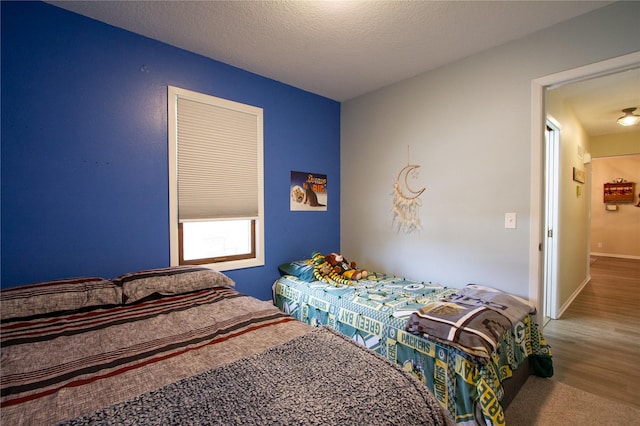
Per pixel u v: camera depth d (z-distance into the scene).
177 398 0.82
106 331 1.33
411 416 0.84
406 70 2.69
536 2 1.77
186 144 2.37
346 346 1.16
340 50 2.35
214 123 2.52
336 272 2.79
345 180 3.52
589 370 2.07
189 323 1.42
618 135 4.61
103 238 2.00
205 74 2.45
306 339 1.21
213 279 2.05
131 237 2.11
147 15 1.91
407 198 2.89
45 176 1.80
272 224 2.93
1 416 0.79
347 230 3.51
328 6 1.82
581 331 2.70
